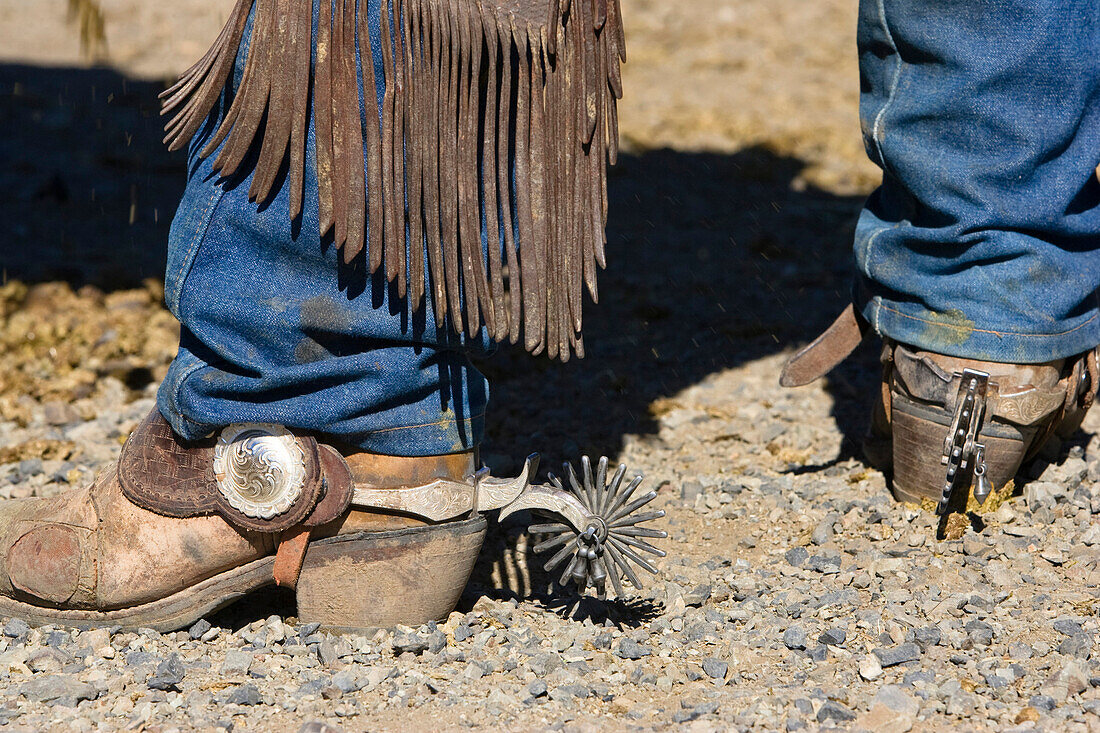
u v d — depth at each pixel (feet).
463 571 17.46
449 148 15.89
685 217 43.09
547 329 16.81
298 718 15.43
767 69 62.95
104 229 39.83
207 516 16.84
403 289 15.92
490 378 29.55
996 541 19.88
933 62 19.30
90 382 28.71
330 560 16.84
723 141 52.19
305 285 16.06
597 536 16.92
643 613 18.38
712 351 31.27
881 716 15.23
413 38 15.58
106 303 33.30
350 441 16.52
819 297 35.40
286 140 15.43
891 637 17.22
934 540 20.20
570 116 16.31
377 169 15.66
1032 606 18.13
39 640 17.46
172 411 16.43
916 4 19.21
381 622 17.21
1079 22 18.80
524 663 16.67
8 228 39.32
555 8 15.99
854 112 56.34
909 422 20.68
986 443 20.20
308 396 16.19
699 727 14.96
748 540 20.80
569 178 16.51
